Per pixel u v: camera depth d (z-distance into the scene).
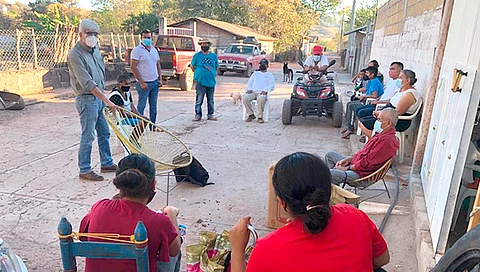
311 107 7.95
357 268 1.54
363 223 1.66
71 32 13.47
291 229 1.58
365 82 8.55
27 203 4.32
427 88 5.39
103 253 1.97
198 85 8.51
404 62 7.48
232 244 1.91
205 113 9.62
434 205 3.35
